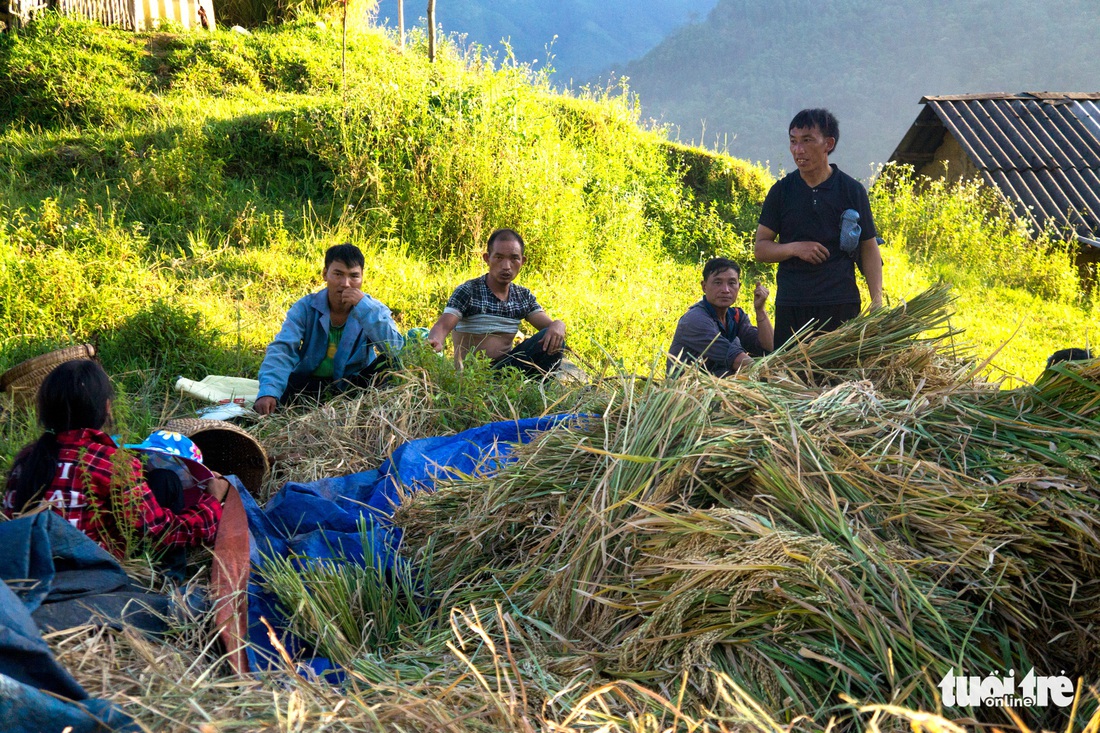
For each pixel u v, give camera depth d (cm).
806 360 378
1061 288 1270
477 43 1369
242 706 224
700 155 1388
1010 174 1606
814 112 510
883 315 387
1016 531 272
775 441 298
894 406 326
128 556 311
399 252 902
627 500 286
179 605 281
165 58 1180
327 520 366
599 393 443
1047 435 304
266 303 734
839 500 283
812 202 520
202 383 557
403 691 233
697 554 265
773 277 1150
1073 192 1566
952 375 360
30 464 311
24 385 456
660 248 1167
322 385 543
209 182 918
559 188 1055
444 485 376
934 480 288
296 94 1185
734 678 242
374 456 458
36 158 927
